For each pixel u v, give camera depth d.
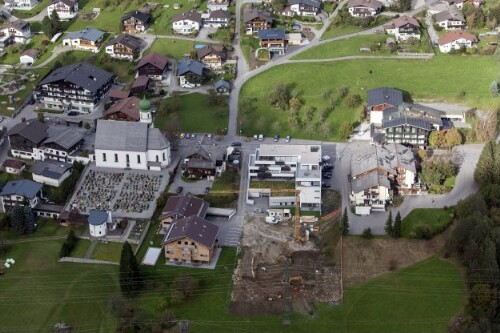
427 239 176.25
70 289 165.88
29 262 174.88
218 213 188.00
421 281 163.88
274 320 155.00
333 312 156.75
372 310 156.88
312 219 186.00
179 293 158.75
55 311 159.38
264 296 161.25
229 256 174.25
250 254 174.75
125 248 161.25
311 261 171.75
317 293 162.00
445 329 151.25
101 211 183.50
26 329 154.62
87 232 184.12
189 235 168.62
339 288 163.12
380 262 170.12
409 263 169.50
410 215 186.00
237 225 185.25
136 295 162.25
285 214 188.25
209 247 168.88
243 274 167.88
